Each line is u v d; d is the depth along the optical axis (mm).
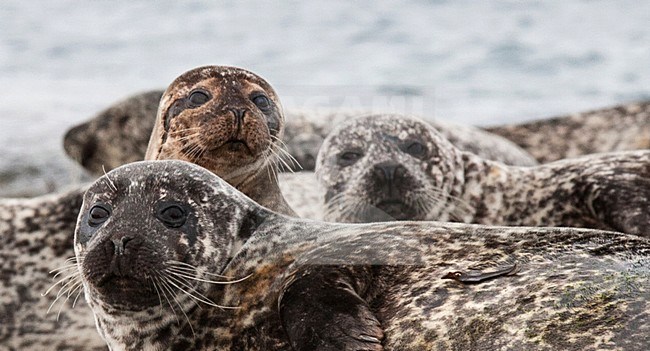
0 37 127375
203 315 23062
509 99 84000
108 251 22344
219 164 29750
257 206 24406
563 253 21359
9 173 58875
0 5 156750
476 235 22641
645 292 19469
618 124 55094
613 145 54562
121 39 126000
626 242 21562
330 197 36156
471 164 37719
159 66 107312
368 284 21672
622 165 36500
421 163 36125
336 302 20594
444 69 98875
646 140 54094
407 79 93125
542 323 19625
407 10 140750
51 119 74312
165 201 23250
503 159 50781
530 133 55875
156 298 22641
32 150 63344
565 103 81250
